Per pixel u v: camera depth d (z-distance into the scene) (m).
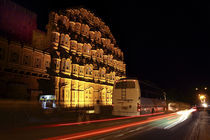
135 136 9.30
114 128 11.92
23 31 33.66
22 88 25.64
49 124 13.30
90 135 9.20
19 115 15.13
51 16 38.44
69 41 40.84
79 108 34.66
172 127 13.13
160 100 27.11
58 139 8.12
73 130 10.77
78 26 44.38
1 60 25.80
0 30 28.92
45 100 23.59
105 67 54.19
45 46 37.47
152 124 14.87
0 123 12.69
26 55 29.86
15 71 27.08
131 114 15.72
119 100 16.39
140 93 16.58
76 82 40.12
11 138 8.27
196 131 11.27
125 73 68.19
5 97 23.69
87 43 46.25
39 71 32.22
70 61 39.47
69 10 42.75
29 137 8.52
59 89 35.12
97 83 48.06
